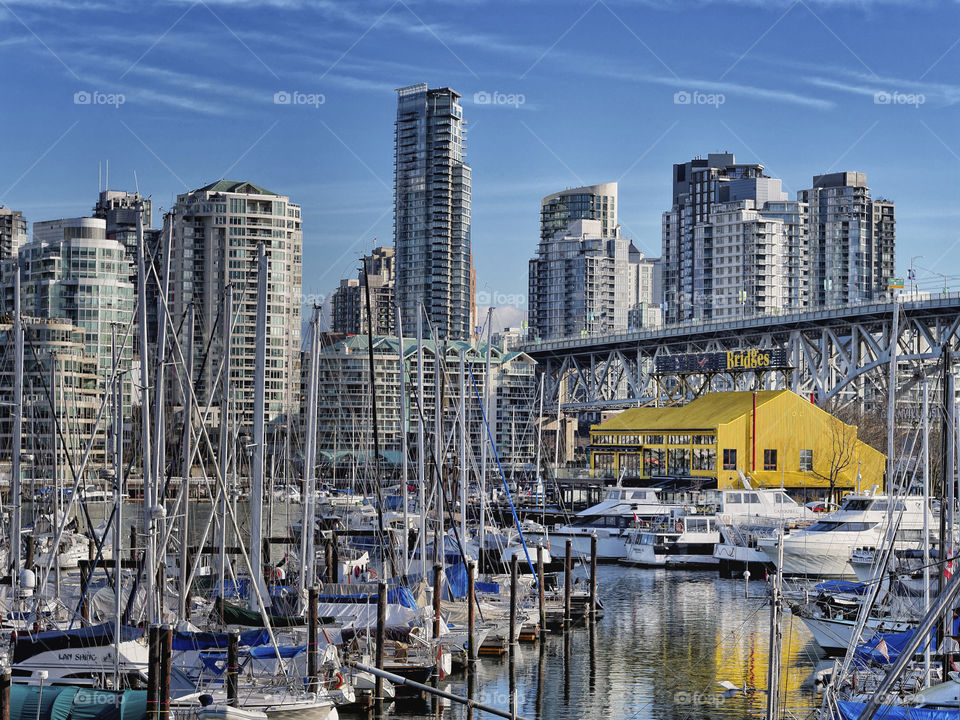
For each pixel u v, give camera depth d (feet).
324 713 156.87
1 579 219.20
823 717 151.12
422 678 192.65
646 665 214.69
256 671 162.81
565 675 207.31
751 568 341.82
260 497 178.29
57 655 160.15
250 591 201.57
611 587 318.65
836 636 211.82
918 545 282.97
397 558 279.90
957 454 218.79
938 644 172.86
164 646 142.92
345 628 190.70
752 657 219.41
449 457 392.47
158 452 190.60
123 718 140.67
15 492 216.13
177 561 237.66
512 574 225.97
